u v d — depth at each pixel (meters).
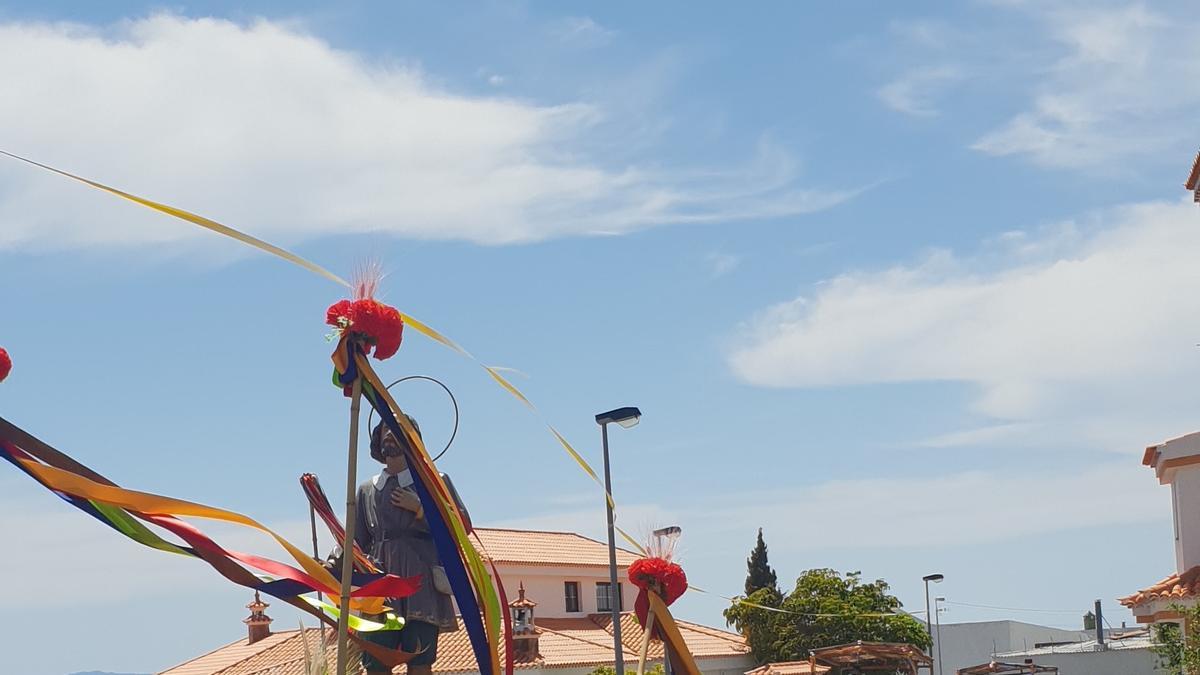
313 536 8.83
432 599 9.03
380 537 9.10
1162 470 29.78
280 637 40.19
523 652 42.56
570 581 49.56
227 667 37.56
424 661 9.07
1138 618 29.52
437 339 7.79
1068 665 64.44
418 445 7.81
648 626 9.73
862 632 50.66
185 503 7.19
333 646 8.80
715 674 49.66
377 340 7.62
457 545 7.98
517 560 47.94
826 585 52.03
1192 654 26.92
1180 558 29.55
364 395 7.70
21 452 7.25
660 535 9.88
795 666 47.78
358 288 7.78
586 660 44.00
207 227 6.49
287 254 6.73
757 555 66.69
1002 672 58.66
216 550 7.39
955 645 81.44
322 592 7.89
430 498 7.91
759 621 51.50
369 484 9.26
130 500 7.11
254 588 7.43
